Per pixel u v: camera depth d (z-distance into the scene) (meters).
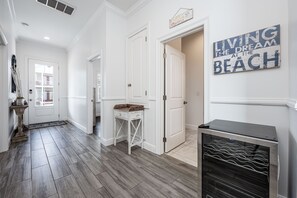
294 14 1.06
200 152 1.25
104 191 1.47
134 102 2.81
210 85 1.69
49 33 3.93
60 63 5.19
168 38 2.16
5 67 2.55
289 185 1.19
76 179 1.68
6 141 2.51
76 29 3.69
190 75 4.01
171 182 1.63
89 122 3.61
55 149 2.58
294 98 1.06
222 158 1.18
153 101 2.42
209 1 1.68
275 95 1.27
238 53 1.45
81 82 3.99
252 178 1.04
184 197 1.39
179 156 2.29
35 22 3.34
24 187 1.53
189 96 4.03
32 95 4.62
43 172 1.82
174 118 2.61
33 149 2.57
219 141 1.21
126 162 2.09
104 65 2.78
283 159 1.24
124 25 2.96
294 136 1.07
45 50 4.87
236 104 1.50
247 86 1.42
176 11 2.03
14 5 2.71
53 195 1.41
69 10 2.87
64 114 5.30
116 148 2.62
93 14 3.01
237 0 1.47
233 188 1.11
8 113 2.61
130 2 2.60
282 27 1.23
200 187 1.25
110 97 2.80
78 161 2.12
